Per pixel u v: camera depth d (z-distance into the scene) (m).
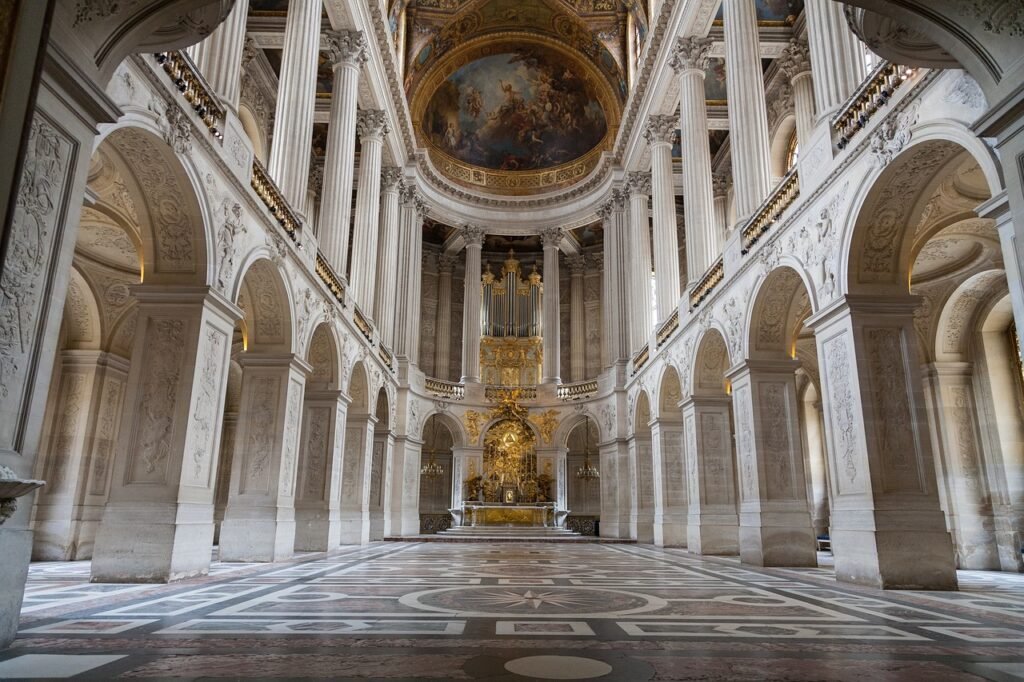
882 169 8.25
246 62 20.47
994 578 10.51
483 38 28.56
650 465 22.83
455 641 4.60
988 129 5.13
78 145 5.13
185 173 8.12
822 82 10.14
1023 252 4.89
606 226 28.23
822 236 9.77
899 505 8.40
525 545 19.59
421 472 30.25
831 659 4.14
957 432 13.74
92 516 13.47
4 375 4.53
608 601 6.82
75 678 3.49
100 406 13.75
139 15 5.16
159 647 4.31
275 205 11.88
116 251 12.88
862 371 8.79
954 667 3.94
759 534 11.96
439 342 33.06
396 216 25.38
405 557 13.47
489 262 34.69
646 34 23.69
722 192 26.11
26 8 3.31
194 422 8.56
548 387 29.45
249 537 11.69
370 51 19.86
